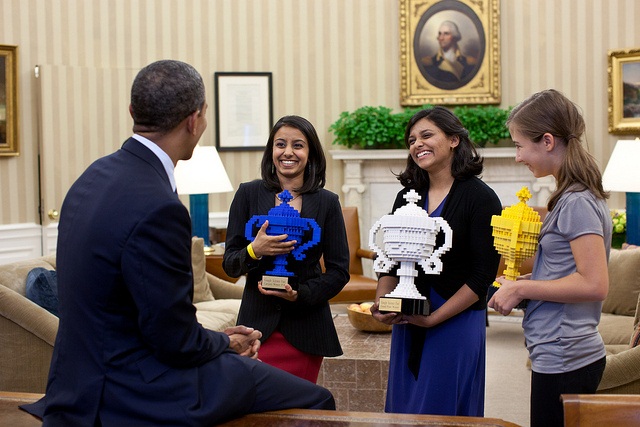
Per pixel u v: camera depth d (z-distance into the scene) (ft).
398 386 9.71
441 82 27.71
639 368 11.21
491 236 9.18
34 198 25.62
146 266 6.75
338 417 7.77
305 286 9.78
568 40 27.30
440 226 9.12
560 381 7.88
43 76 25.17
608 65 26.71
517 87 27.73
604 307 17.28
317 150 10.32
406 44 27.68
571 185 7.88
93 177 7.20
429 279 9.48
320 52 27.94
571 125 7.98
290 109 27.96
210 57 27.53
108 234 6.83
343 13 27.91
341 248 10.28
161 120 7.22
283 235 9.49
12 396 8.87
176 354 6.93
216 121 27.50
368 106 27.50
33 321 12.85
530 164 8.22
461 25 27.50
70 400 7.00
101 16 26.40
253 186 10.46
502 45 27.73
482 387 9.61
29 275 14.55
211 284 19.06
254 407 7.75
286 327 9.87
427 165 9.44
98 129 25.98
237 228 10.37
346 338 15.58
